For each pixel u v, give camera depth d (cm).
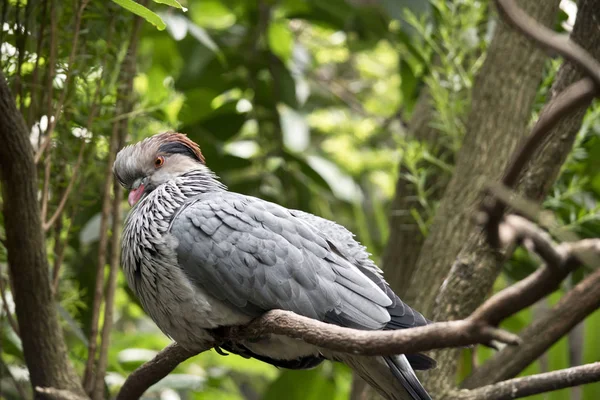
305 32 1600
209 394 1278
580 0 827
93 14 917
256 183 1343
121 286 1311
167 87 1023
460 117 1081
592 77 388
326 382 1209
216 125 1335
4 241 830
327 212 1478
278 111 1366
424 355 743
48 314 848
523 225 397
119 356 1166
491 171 946
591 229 1056
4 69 884
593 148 1087
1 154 764
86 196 1048
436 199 1140
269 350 817
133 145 902
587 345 975
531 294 409
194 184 873
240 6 1458
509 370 891
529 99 962
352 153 1551
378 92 1628
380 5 1364
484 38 1093
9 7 890
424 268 964
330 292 767
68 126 927
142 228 820
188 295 781
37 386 861
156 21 702
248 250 775
